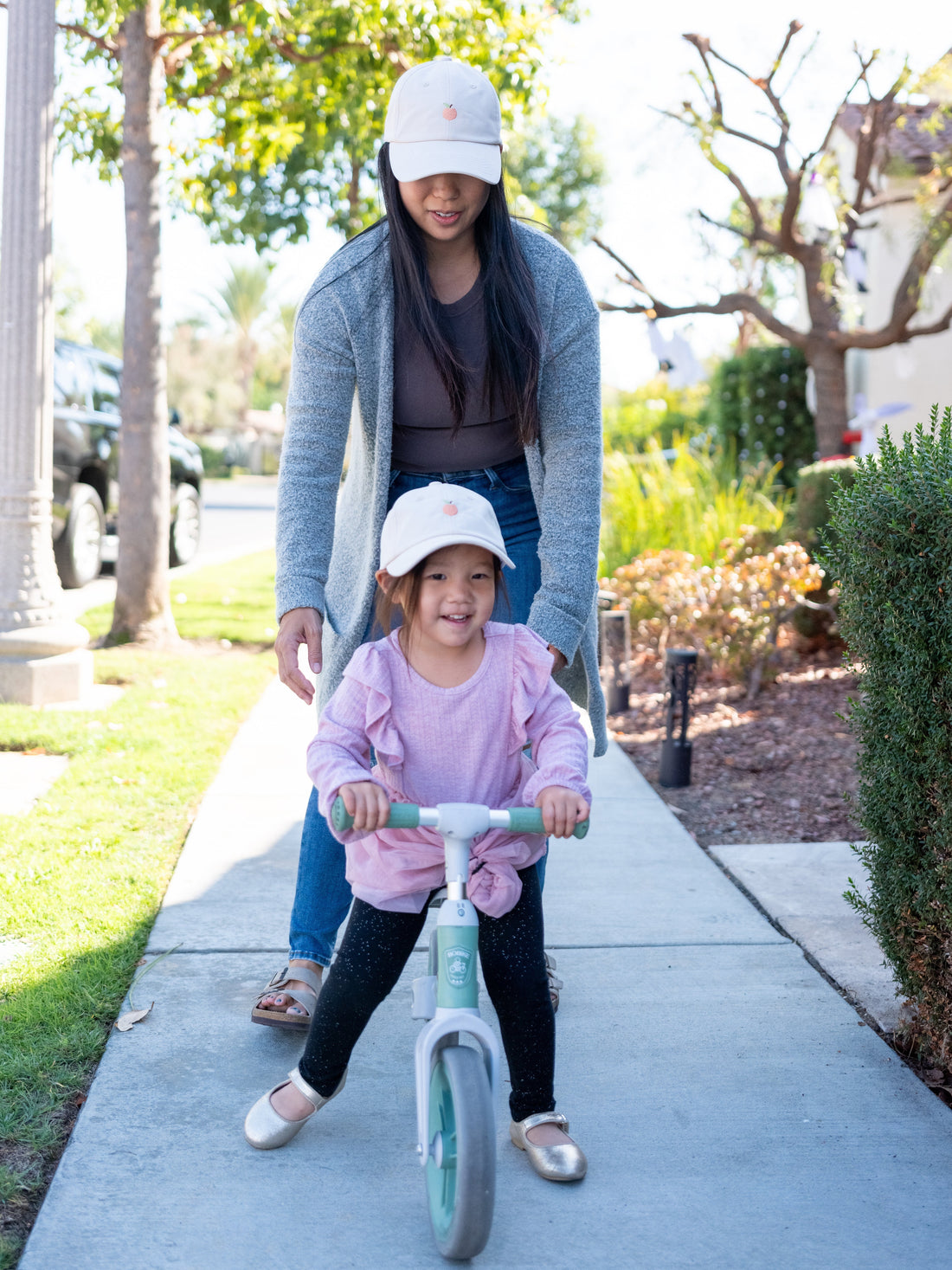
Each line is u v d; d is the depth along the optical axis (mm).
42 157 6219
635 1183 2455
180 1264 2178
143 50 7719
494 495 2852
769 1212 2367
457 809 2148
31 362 6324
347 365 2760
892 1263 2225
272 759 5582
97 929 3543
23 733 5688
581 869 4270
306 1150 2547
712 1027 3104
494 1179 2068
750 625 6789
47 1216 2289
